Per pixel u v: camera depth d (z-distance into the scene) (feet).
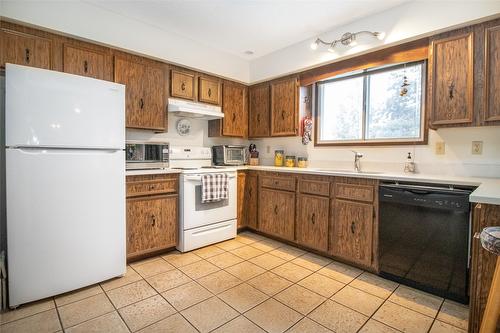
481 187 4.91
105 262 6.68
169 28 9.10
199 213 9.18
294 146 11.46
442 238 5.99
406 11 7.31
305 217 8.88
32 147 5.63
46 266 5.82
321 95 10.72
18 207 5.48
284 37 9.73
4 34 6.43
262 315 5.44
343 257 7.91
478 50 6.23
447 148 7.45
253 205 10.86
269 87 11.46
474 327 4.36
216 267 7.74
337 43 8.94
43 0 6.79
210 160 11.68
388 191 6.83
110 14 7.95
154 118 9.17
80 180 6.23
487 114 6.08
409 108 8.40
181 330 4.95
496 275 3.49
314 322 5.22
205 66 10.46
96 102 6.41
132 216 7.84
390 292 6.36
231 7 7.75
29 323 5.12
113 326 5.06
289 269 7.63
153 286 6.60
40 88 5.64
